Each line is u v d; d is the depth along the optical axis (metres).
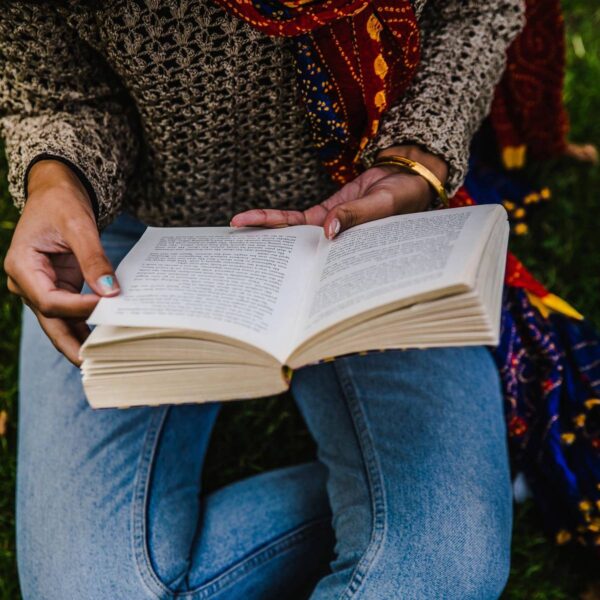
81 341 0.95
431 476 1.11
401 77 1.07
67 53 0.99
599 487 1.35
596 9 2.36
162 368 0.84
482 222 0.84
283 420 1.65
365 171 1.06
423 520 1.07
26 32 0.94
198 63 0.96
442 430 1.17
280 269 0.91
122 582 1.08
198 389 0.86
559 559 1.47
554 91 1.69
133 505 1.14
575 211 1.93
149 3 0.90
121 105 1.11
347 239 0.92
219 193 1.19
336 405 1.26
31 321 1.44
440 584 1.03
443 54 1.12
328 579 1.08
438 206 1.09
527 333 1.40
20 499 1.19
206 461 1.60
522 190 1.85
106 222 1.08
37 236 0.90
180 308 0.82
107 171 1.03
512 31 1.17
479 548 1.07
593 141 2.09
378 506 1.09
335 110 1.04
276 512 1.21
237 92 1.01
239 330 0.80
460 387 1.23
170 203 1.20
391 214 1.00
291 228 0.99
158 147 1.09
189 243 0.97
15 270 0.88
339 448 1.22
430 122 1.06
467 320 0.76
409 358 1.26
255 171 1.17
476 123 1.19
